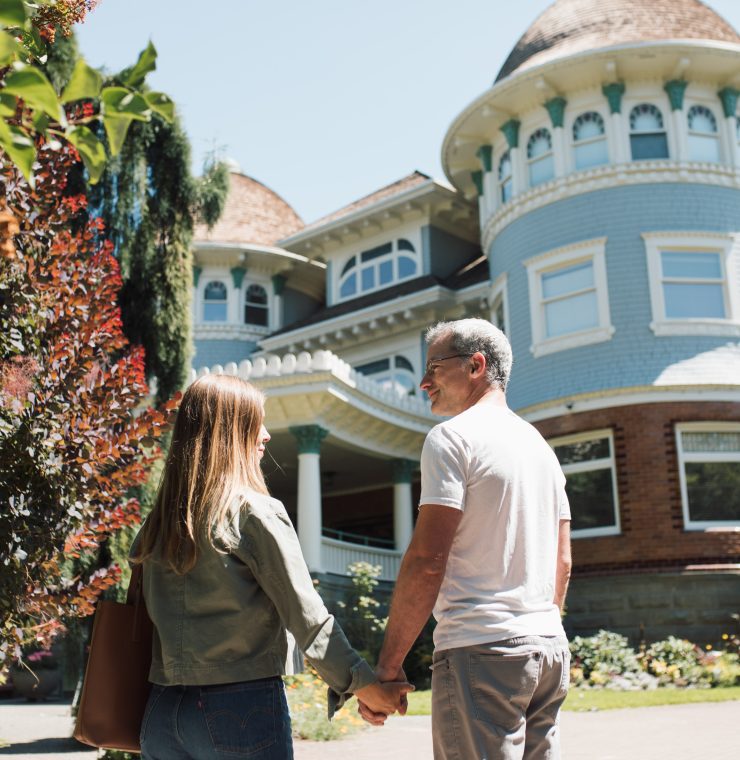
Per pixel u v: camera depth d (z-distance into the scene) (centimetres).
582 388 1858
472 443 290
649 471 1748
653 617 1675
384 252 2761
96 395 572
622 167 1942
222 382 281
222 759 245
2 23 174
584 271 1944
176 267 1196
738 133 2016
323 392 1806
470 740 270
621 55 1953
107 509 575
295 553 259
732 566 1683
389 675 277
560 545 321
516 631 277
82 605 548
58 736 1059
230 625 253
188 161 1215
